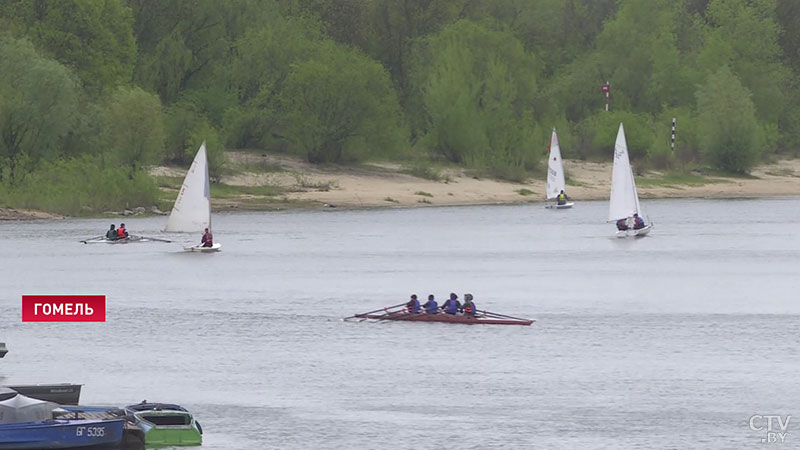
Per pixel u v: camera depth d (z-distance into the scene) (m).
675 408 174.88
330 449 155.62
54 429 152.00
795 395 181.88
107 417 156.75
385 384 190.00
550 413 172.38
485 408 175.12
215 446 156.88
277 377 195.00
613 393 183.88
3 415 151.75
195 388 187.38
